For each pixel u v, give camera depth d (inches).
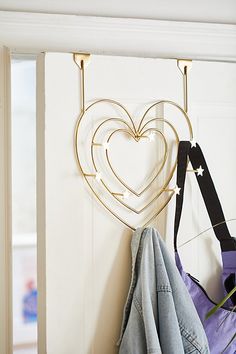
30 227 95.0
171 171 45.8
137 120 44.9
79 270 43.2
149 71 45.1
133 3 46.6
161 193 45.5
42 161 42.8
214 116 47.2
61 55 42.9
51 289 42.5
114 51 46.2
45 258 42.5
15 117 90.9
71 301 43.0
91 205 43.8
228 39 48.3
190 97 46.3
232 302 45.6
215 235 46.6
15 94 90.1
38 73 43.4
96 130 43.7
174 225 45.1
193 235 46.6
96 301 43.8
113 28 45.8
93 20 45.3
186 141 45.5
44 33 44.8
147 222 45.2
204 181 46.0
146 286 40.9
